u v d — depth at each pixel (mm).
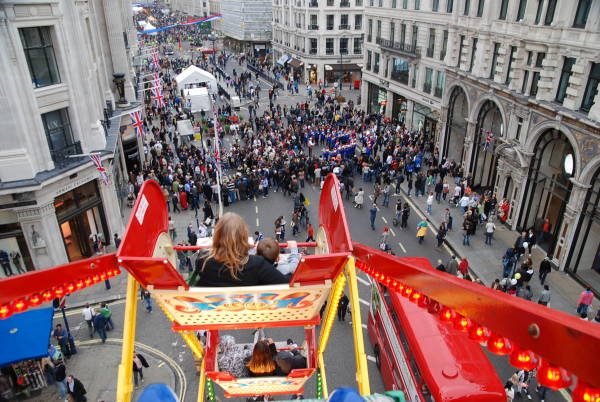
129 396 3793
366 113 52438
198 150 37656
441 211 28578
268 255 4633
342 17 62844
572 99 20562
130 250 3840
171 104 54375
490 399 10719
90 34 26000
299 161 34188
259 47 92438
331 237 4738
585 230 20781
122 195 29453
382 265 3445
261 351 5586
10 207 18719
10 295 3102
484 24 27406
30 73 18625
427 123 39781
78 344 17391
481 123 29703
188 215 28625
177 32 130375
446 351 11875
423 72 38188
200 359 6273
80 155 20328
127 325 3879
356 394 2387
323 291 4188
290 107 56031
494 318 2207
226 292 4062
